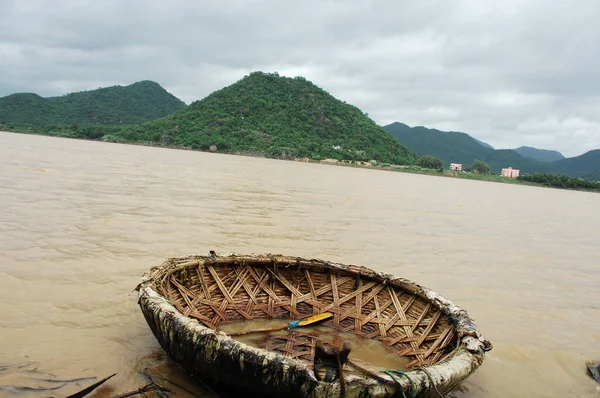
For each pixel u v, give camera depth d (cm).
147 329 624
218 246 1137
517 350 688
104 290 748
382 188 3984
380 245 1373
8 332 573
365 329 694
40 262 853
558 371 629
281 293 766
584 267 1387
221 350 423
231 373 423
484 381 581
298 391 392
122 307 688
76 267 846
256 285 761
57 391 452
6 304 655
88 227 1177
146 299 516
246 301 732
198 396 457
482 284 1046
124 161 3966
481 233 1873
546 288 1075
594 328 820
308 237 1378
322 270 784
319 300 755
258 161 7512
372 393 387
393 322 684
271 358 403
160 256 977
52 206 1416
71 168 2741
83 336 585
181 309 623
